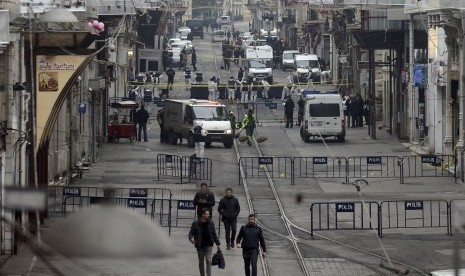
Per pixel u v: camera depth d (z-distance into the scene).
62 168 88.81
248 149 124.81
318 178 100.00
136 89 172.50
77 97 97.75
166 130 131.12
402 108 133.12
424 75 118.06
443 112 114.19
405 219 74.00
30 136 68.56
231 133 126.00
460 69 102.25
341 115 131.12
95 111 116.75
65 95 70.31
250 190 92.81
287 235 72.50
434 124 115.50
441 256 64.38
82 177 96.81
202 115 126.12
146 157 114.75
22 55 68.31
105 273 51.94
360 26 143.62
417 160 110.75
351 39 170.25
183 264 59.41
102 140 128.88
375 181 97.94
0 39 59.91
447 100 107.94
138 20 157.12
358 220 77.19
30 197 19.53
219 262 55.62
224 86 182.00
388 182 97.12
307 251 66.69
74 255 16.97
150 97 170.25
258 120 161.88
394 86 137.50
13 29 64.62
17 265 55.25
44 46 68.56
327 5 164.38
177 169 101.69
